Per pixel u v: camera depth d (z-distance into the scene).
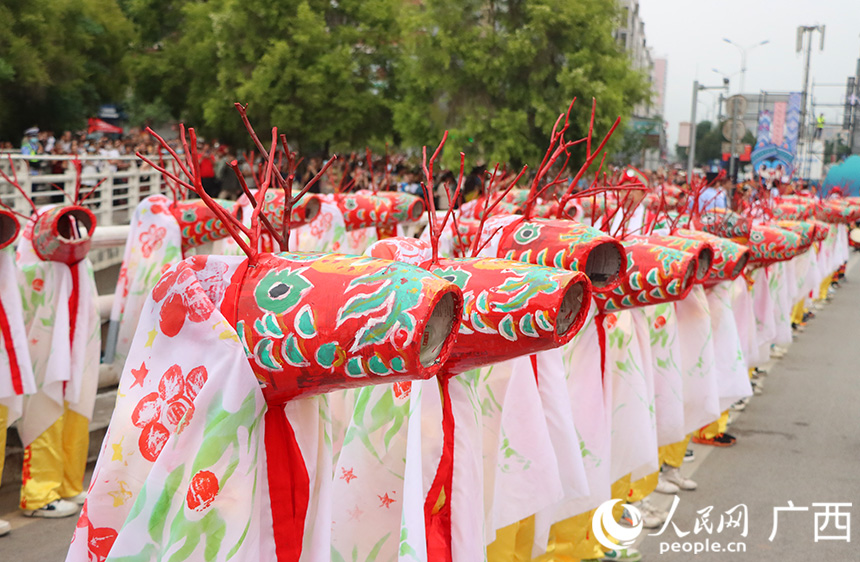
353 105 21.31
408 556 2.55
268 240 6.25
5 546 4.36
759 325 7.94
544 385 3.50
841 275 19.00
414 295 1.86
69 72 24.20
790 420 8.33
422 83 15.08
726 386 5.78
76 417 4.89
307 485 2.17
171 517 1.99
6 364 4.36
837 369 10.73
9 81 22.55
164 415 2.06
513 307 2.50
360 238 8.83
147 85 26.55
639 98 15.31
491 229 3.55
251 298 2.02
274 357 1.97
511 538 3.36
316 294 1.95
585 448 4.01
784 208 11.12
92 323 4.93
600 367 4.05
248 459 2.01
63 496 4.93
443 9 14.93
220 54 21.81
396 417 2.86
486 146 15.24
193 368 2.03
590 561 4.51
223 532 1.98
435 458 2.71
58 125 25.22
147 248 5.76
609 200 7.42
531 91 14.84
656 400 4.96
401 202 7.87
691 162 28.81
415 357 1.85
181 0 27.17
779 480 6.48
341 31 21.67
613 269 3.50
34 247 4.62
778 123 26.97
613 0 15.15
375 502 2.87
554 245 3.39
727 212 7.42
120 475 2.11
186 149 2.14
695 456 7.09
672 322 4.96
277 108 20.89
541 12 14.48
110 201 13.13
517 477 3.26
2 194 10.45
